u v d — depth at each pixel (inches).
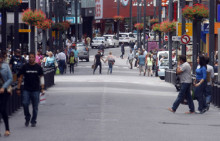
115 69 3412.9
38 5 2738.7
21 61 1460.4
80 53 4141.2
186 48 2127.2
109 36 5974.4
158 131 864.3
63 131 848.9
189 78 1139.9
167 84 2158.0
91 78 2427.4
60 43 3727.9
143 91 1754.4
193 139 795.4
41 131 853.2
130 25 6929.1
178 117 1075.3
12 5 1574.8
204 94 1169.4
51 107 1218.0
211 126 948.6
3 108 816.3
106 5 6875.0
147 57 2763.3
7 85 823.7
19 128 894.4
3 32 1615.4
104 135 807.1
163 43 4293.8
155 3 4601.4
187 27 2206.0
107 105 1256.2
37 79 912.9
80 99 1406.3
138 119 1013.2
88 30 6939.0
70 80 2267.5
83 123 941.8
